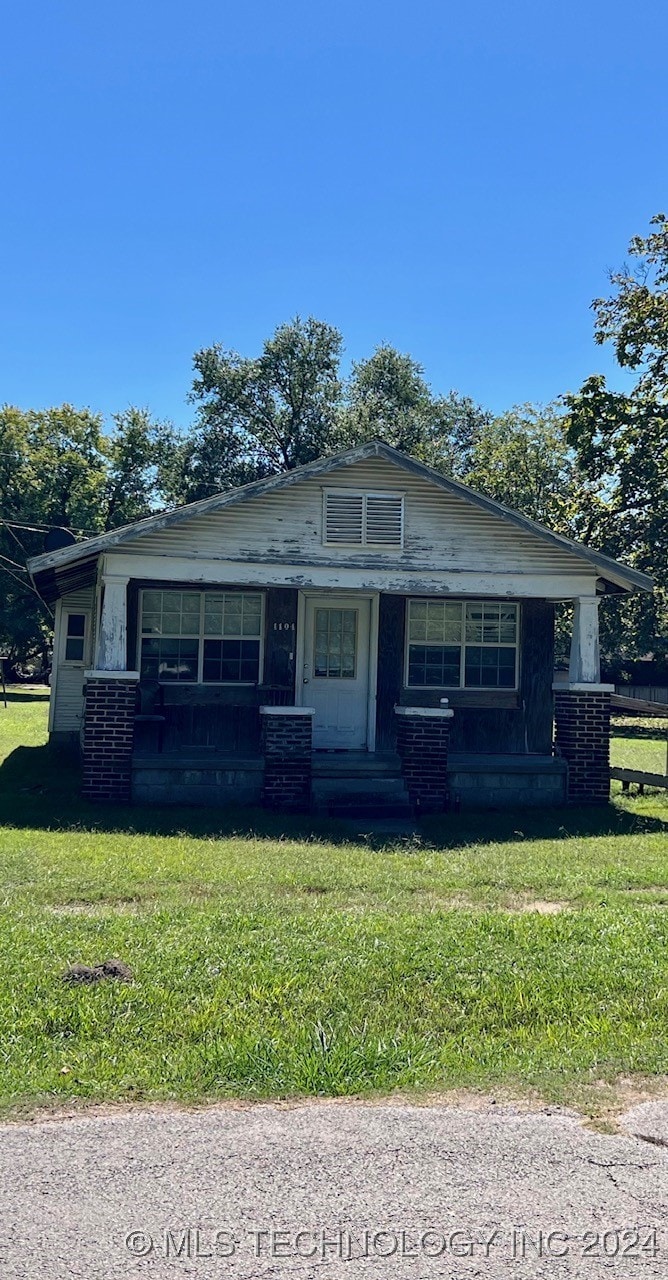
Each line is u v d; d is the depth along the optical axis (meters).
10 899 8.30
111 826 11.88
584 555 14.73
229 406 53.00
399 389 55.81
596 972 6.66
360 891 9.12
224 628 15.22
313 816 13.33
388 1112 4.61
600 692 14.84
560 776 14.79
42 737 23.22
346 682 15.56
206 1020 5.64
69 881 8.91
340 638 15.60
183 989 6.12
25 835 11.11
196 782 13.72
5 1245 3.57
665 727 35.97
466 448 65.38
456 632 15.79
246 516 14.20
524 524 14.62
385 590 14.55
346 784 13.78
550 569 14.88
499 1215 3.81
